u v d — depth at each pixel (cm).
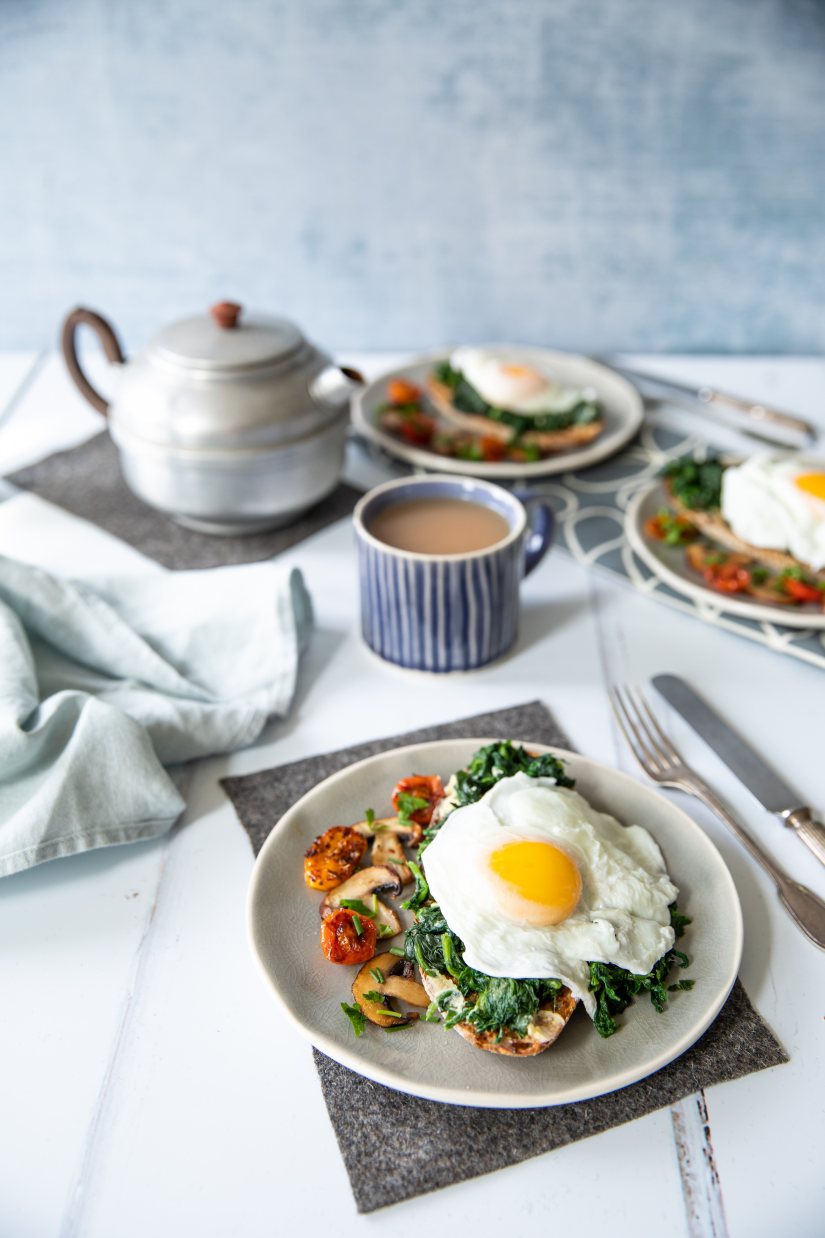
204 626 84
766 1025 65
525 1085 60
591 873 67
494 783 71
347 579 94
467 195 120
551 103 114
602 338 127
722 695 83
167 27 112
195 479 90
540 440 105
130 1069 64
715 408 114
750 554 92
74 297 127
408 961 66
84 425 112
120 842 72
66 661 83
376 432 105
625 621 90
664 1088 62
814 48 110
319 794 73
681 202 119
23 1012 66
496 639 85
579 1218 59
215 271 125
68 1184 60
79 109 116
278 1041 65
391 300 126
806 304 124
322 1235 59
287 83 115
